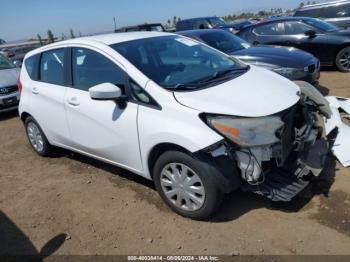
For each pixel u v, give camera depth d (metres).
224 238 3.08
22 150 5.82
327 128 4.52
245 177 3.06
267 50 6.84
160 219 3.46
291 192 3.16
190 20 16.16
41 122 4.83
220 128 2.97
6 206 4.09
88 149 4.21
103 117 3.76
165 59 3.88
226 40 7.75
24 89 5.04
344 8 10.98
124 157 3.76
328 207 3.30
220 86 3.44
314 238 2.95
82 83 4.08
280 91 3.48
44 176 4.73
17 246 3.36
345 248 2.81
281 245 2.92
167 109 3.21
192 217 3.34
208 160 3.02
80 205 3.89
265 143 3.00
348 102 5.41
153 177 3.55
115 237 3.29
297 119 3.54
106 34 4.45
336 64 8.91
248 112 3.04
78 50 4.12
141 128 3.37
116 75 3.66
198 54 4.20
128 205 3.76
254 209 3.40
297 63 6.16
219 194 3.12
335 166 3.98
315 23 9.22
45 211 3.88
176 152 3.18
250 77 3.77
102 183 4.31
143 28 15.02
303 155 3.44
